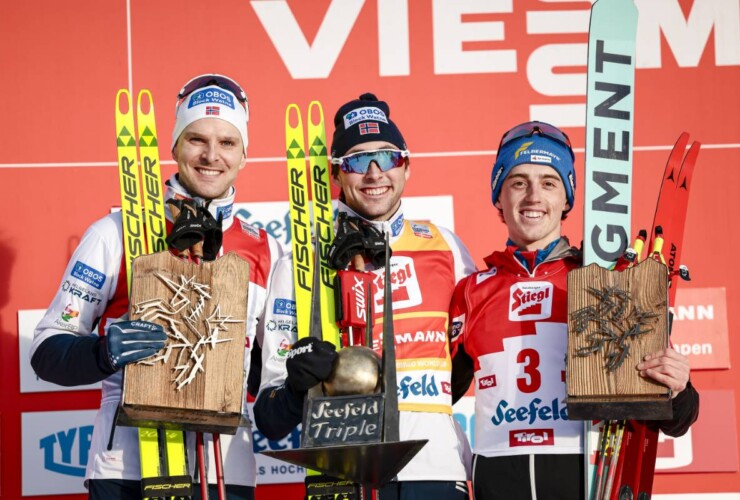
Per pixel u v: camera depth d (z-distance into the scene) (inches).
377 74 303.6
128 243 209.0
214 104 214.2
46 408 284.8
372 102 227.6
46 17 300.7
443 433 209.9
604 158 221.8
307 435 179.0
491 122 302.5
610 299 199.8
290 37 304.0
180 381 193.6
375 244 212.4
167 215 215.3
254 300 214.5
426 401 210.1
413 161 300.4
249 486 210.5
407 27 305.1
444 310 217.2
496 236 298.2
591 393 196.1
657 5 305.7
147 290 197.0
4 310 288.7
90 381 194.4
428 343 213.2
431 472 206.7
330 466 183.5
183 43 302.5
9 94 297.0
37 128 296.5
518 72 304.5
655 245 213.8
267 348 212.7
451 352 219.6
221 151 213.6
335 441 177.8
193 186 213.2
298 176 227.1
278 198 297.0
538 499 201.3
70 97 298.7
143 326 190.4
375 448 174.9
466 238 298.2
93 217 295.1
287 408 192.4
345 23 305.1
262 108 301.1
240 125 217.2
